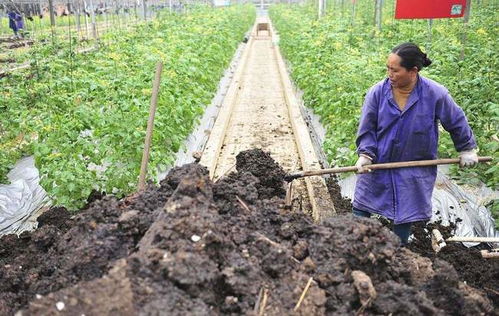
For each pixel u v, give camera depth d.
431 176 4.29
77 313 2.62
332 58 11.04
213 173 6.84
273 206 3.96
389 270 3.39
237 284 2.99
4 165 6.79
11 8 16.62
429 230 5.20
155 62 9.42
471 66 8.59
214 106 11.39
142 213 3.73
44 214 5.06
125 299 2.66
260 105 11.12
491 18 11.86
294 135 8.64
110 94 7.55
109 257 3.34
